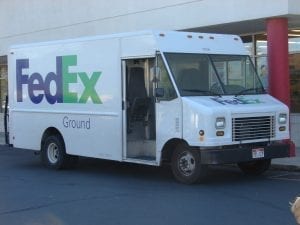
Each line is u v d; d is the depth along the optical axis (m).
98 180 11.32
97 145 12.04
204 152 10.02
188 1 15.63
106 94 11.77
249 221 7.58
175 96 10.42
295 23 14.73
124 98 11.40
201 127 9.98
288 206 8.48
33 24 21.41
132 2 17.30
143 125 11.21
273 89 13.86
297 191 9.75
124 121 11.41
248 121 10.38
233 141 10.17
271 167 12.57
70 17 19.69
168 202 8.91
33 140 13.75
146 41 10.84
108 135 11.77
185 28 15.78
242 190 9.89
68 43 12.62
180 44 10.88
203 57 11.00
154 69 10.71
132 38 11.14
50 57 13.12
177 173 10.64
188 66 10.77
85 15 19.06
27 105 13.88
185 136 10.26
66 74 12.70
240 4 14.27
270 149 10.67
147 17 16.86
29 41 21.66
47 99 13.26
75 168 13.22
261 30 16.20
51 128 13.25
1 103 27.53
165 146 10.70
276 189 9.96
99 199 9.28
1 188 10.57
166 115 10.59
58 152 12.98
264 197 9.23
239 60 11.45
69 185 10.75
